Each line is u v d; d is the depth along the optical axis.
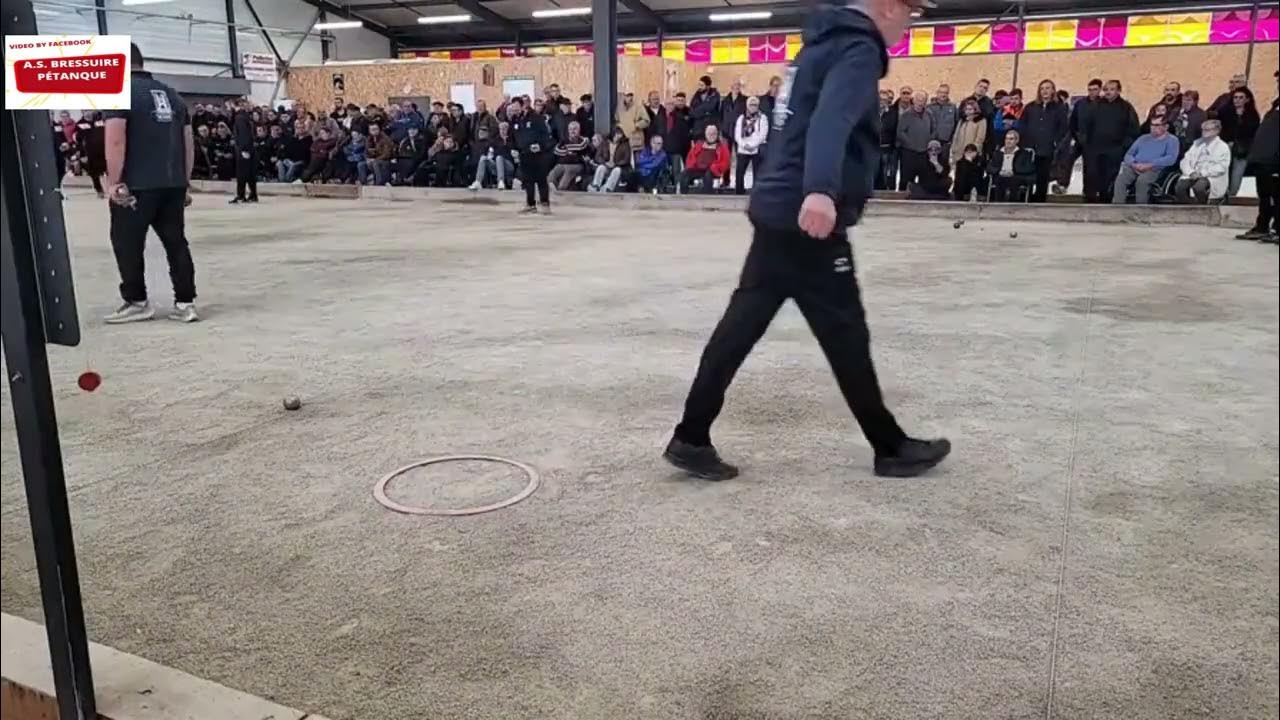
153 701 1.79
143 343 4.96
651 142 14.74
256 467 3.13
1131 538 2.53
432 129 16.61
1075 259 8.03
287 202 15.88
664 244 9.48
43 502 1.61
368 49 27.36
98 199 15.45
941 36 19.22
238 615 2.17
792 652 1.98
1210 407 3.70
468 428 3.53
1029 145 11.95
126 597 2.25
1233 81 11.23
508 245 9.45
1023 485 2.92
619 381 4.18
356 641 2.05
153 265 7.51
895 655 1.97
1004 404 3.78
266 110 18.91
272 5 24.67
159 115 5.22
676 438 2.95
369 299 6.29
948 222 11.48
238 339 5.07
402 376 4.28
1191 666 1.92
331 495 2.88
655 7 21.62
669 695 1.84
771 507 2.76
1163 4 17.09
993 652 1.98
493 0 23.34
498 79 21.05
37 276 1.57
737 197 13.41
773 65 21.86
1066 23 18.00
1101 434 3.39
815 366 4.38
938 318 5.48
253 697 1.80
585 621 2.12
